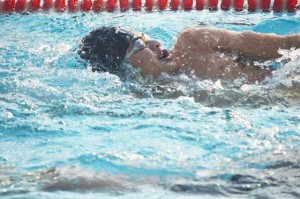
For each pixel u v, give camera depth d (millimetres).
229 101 9094
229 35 10008
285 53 9898
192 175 6453
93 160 6906
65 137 7969
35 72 10969
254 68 9867
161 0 17172
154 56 10133
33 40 13836
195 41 10016
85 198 5797
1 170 6816
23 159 7227
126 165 6754
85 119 8617
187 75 9859
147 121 8352
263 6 16703
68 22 15680
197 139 7602
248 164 6746
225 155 7082
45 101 9484
